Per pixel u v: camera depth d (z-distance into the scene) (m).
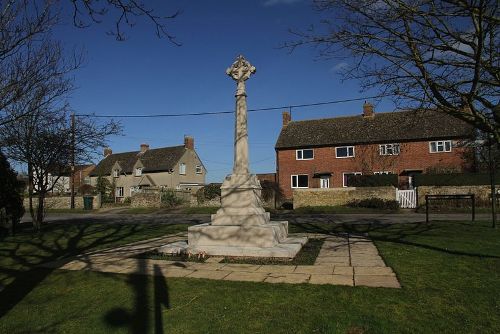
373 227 15.20
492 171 14.01
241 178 10.44
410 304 5.45
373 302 5.57
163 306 5.76
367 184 31.61
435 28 7.28
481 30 6.17
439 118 35.66
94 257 9.68
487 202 25.17
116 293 6.44
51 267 8.68
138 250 10.62
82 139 17.50
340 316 5.11
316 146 38.78
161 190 37.41
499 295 5.69
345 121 39.97
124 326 5.13
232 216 10.11
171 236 13.72
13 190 15.38
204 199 33.38
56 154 16.48
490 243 10.04
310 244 11.03
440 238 11.12
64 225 19.36
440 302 5.49
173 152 56.00
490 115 7.81
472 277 6.64
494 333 4.54
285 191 39.69
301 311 5.34
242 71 11.12
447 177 27.50
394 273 7.18
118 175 58.00
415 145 35.16
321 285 6.50
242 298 5.94
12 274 8.15
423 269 7.32
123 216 28.70
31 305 6.14
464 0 6.45
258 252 9.01
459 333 4.56
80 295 6.49
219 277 7.27
